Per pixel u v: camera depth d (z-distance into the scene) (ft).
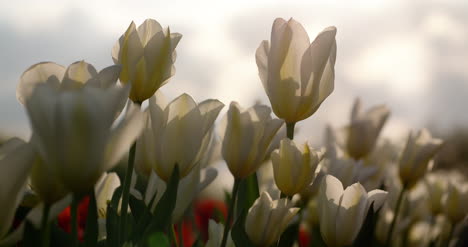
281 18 5.51
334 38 5.49
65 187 4.94
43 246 5.03
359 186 5.46
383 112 6.56
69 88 5.11
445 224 6.41
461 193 6.16
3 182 4.91
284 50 5.48
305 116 5.52
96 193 5.63
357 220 5.46
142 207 5.45
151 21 5.37
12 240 5.05
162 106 5.40
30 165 4.92
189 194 5.53
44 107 4.88
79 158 4.91
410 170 6.07
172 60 5.40
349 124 6.54
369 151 6.54
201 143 5.40
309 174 5.47
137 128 4.96
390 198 6.25
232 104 5.43
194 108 5.38
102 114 4.90
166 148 5.38
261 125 5.42
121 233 5.31
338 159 5.89
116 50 5.44
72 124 4.88
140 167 5.58
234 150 5.42
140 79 5.35
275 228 5.38
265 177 6.12
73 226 5.09
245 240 5.43
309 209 6.22
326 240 5.49
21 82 5.14
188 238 6.23
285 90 5.49
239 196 5.71
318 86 5.50
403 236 6.39
